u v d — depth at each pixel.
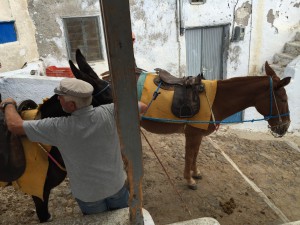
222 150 5.98
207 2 7.88
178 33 7.95
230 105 3.82
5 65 6.64
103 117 1.97
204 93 3.74
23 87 4.89
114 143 2.09
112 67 1.23
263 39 8.81
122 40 1.17
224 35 8.51
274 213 4.21
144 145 5.57
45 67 7.39
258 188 4.78
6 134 2.43
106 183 2.12
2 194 3.77
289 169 5.62
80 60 2.79
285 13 8.70
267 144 6.70
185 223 1.93
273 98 3.76
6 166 2.46
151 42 7.79
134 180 1.58
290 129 8.43
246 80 3.76
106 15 1.10
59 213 3.47
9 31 6.62
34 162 2.54
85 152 1.99
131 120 1.38
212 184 4.66
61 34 7.22
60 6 6.97
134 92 1.31
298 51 8.69
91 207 2.24
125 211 2.04
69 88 1.85
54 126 1.93
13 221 3.34
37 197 2.74
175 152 5.39
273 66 8.85
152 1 7.40
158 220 3.83
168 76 4.02
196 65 8.70
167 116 3.74
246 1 8.17
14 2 6.55
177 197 4.27
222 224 3.88
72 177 2.11
